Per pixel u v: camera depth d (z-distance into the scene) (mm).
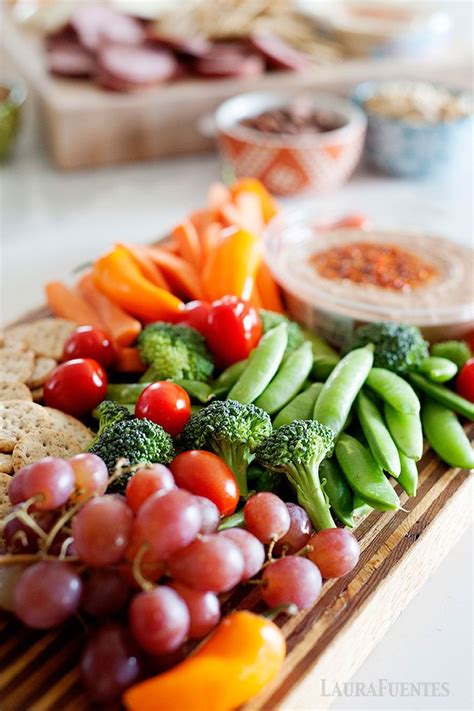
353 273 558
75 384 466
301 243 592
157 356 483
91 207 814
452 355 502
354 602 389
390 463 420
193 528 347
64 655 367
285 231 605
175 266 562
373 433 436
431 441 465
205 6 988
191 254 579
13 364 502
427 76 991
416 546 415
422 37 988
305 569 374
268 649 346
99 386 470
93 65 896
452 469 459
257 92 907
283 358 487
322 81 930
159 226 777
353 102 914
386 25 995
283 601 371
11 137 878
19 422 449
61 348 518
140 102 858
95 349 493
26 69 964
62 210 804
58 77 904
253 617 355
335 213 638
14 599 356
